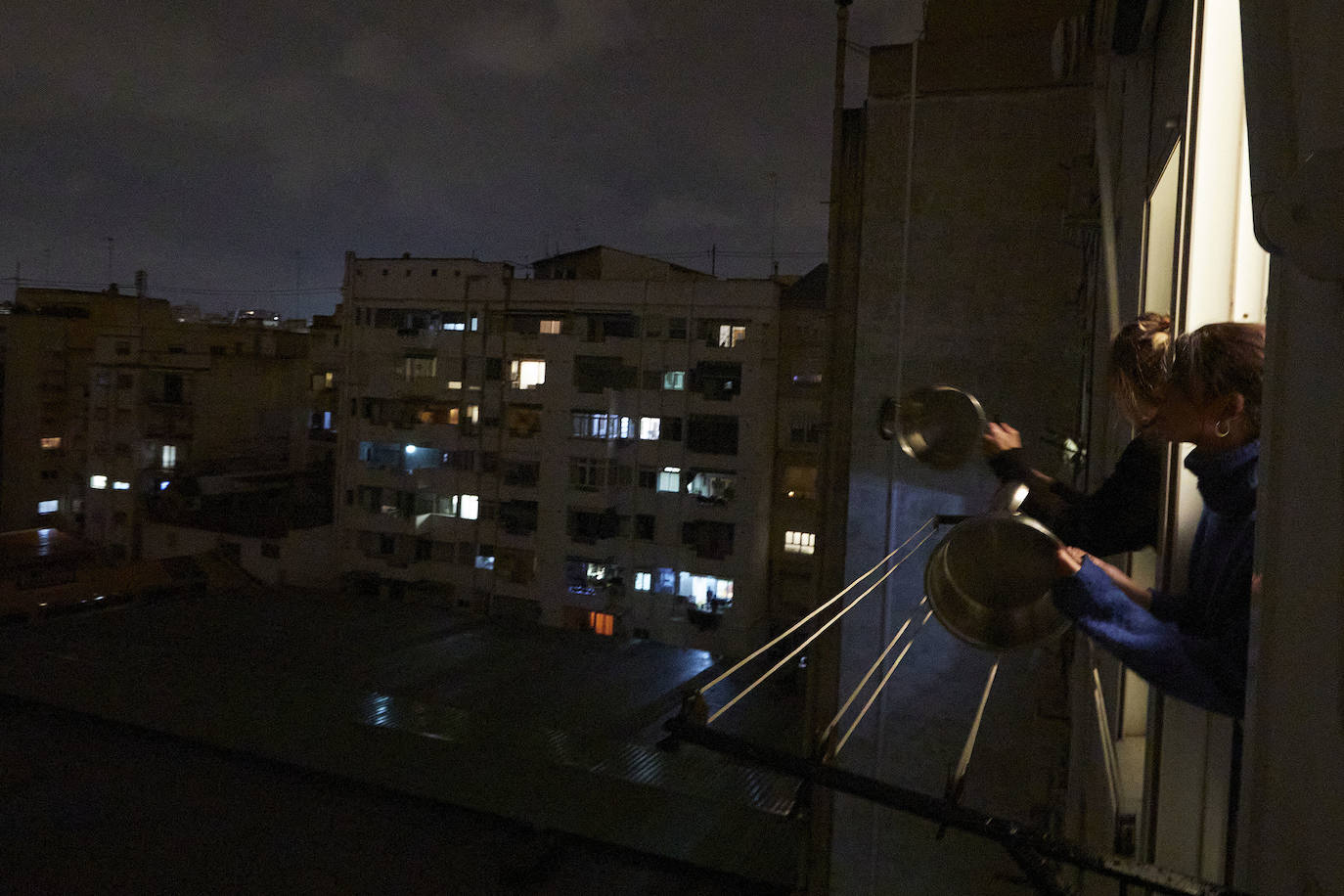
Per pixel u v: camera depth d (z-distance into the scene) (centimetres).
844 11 882
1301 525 101
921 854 841
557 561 3297
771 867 1006
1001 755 820
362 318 3584
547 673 2125
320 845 1021
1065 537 239
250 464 4228
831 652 870
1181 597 162
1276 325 113
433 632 2389
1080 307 748
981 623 133
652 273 3638
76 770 1180
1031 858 114
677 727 136
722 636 3081
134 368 3984
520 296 3356
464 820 1105
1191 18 242
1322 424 94
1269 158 101
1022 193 830
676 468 3158
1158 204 351
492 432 3394
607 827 1091
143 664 1672
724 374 3098
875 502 862
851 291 882
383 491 3531
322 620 2412
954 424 252
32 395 4372
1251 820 115
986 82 836
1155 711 231
